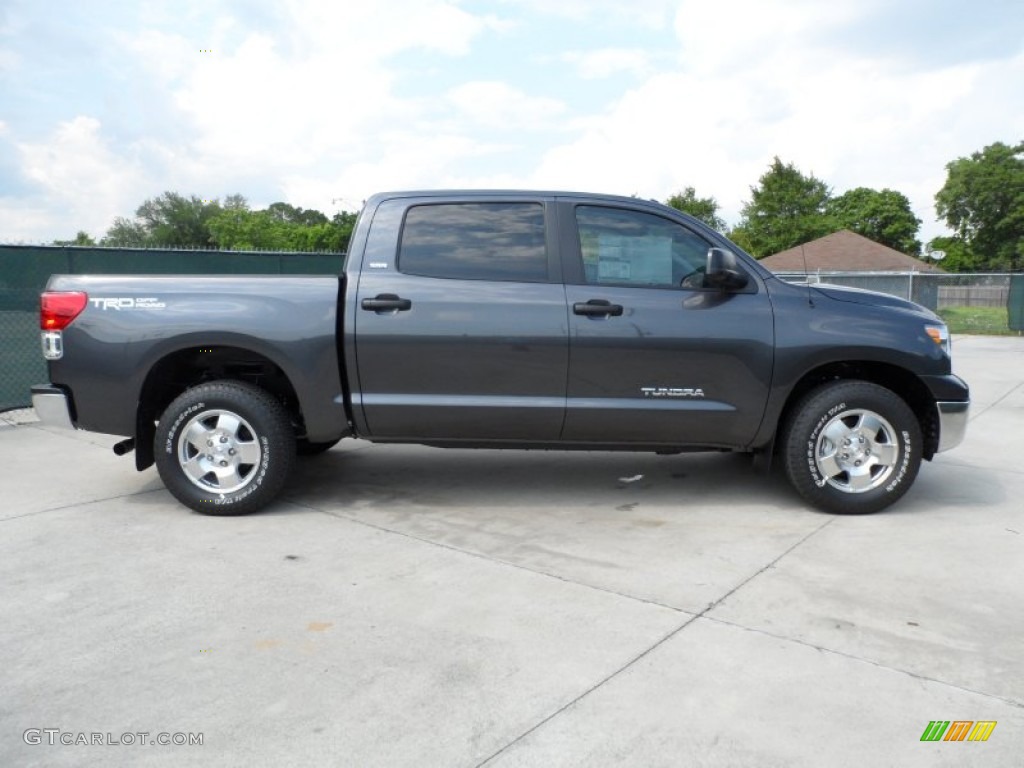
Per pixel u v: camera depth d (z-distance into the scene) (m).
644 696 2.84
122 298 4.80
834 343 4.69
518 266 4.80
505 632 3.33
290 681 2.95
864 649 3.18
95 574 3.97
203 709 2.76
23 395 8.37
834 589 3.76
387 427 4.87
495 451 6.67
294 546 4.37
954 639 3.26
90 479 5.80
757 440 4.86
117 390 4.81
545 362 4.72
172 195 82.06
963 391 4.82
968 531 4.59
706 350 4.70
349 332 4.74
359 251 4.89
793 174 58.09
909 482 4.82
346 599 3.67
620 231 4.84
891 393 4.75
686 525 4.72
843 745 2.55
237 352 5.07
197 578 3.92
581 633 3.32
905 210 67.44
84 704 2.79
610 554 4.24
